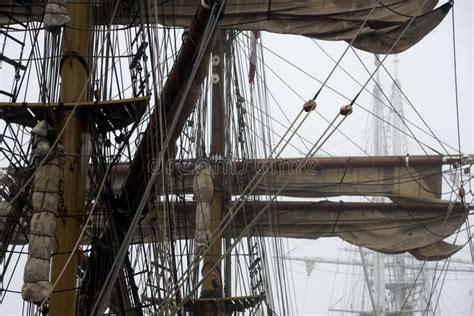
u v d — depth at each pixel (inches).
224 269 765.9
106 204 398.3
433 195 911.7
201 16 349.1
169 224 394.6
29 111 383.6
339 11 572.4
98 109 383.9
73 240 375.9
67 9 403.2
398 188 915.4
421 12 560.7
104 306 326.3
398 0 565.9
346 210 926.4
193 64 367.9
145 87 402.3
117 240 393.1
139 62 406.3
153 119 382.9
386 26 568.4
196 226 667.4
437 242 917.8
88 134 392.5
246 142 816.9
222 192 759.1
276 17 575.2
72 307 371.2
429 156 911.7
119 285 412.2
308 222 925.2
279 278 848.9
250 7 568.7
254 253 784.3
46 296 323.0
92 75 398.9
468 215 886.4
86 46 404.2
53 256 373.1
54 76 403.2
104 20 441.1
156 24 333.4
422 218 908.6
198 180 676.7
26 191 412.2
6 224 418.9
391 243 910.4
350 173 928.9
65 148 370.9
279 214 925.8
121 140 394.9
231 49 819.4
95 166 395.2
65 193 375.9
